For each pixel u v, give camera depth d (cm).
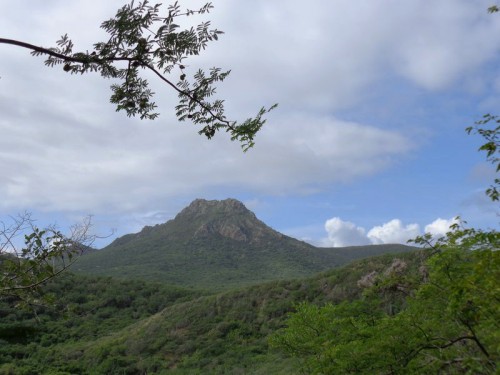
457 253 499
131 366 4328
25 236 403
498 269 375
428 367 520
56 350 4634
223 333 4912
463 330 516
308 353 1067
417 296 550
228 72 326
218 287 13638
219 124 345
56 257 413
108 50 286
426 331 546
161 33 288
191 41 294
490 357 438
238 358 4172
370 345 604
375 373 605
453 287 407
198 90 328
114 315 7144
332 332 883
